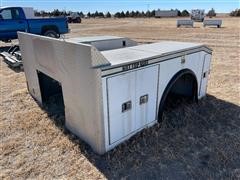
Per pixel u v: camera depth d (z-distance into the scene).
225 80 5.42
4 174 2.41
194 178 2.32
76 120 2.92
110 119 2.58
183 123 3.36
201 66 3.87
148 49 3.31
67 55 2.64
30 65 4.02
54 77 3.18
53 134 3.12
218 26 23.86
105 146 2.64
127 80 2.60
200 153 2.70
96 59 2.26
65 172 2.42
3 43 12.28
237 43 11.65
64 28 10.47
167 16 64.75
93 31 19.06
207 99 4.23
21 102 4.23
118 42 4.47
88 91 2.48
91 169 2.45
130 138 2.92
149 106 3.04
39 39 3.27
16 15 9.24
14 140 3.01
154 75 2.93
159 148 2.77
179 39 13.42
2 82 5.49
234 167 2.47
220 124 3.36
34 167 2.51
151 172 2.41
